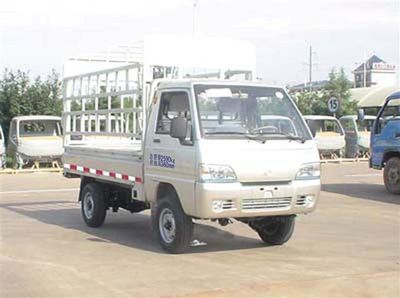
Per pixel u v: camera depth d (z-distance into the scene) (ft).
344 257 29.09
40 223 39.47
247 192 27.48
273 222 31.48
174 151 28.66
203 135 27.50
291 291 22.91
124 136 33.37
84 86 39.55
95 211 37.04
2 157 77.30
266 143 28.25
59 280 24.67
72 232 36.04
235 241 33.14
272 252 30.22
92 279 24.76
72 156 39.60
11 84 100.22
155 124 30.45
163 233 29.96
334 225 38.70
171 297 22.07
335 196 54.13
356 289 23.27
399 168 54.70
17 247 31.40
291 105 30.48
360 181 67.41
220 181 27.09
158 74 32.78
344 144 94.73
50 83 102.22
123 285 23.82
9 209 46.21
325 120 95.20
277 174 28.09
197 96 28.40
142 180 31.24
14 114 99.35
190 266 26.96
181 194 28.19
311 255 29.53
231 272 25.86
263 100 29.78
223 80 29.76
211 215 27.12
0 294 22.71
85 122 39.45
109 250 30.63
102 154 35.53
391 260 28.50
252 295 22.38
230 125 28.45
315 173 29.30
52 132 82.64
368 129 97.55
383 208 46.60
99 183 37.17
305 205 29.09
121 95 34.01
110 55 39.14
